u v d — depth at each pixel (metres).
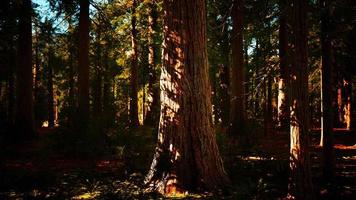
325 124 9.41
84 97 16.62
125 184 8.48
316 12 9.45
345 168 10.98
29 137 17.05
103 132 12.88
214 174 8.10
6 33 17.14
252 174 9.58
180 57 8.11
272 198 7.53
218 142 11.37
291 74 7.52
